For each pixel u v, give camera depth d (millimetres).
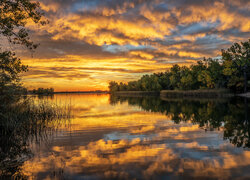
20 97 11539
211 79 64938
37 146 8203
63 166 5859
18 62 10445
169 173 5238
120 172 5355
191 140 8734
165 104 32156
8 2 9641
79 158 6543
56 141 8969
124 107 28172
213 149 7332
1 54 9500
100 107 28438
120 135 9969
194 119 15297
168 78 99250
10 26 9727
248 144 7988
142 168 5598
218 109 22078
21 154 7129
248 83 60344
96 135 10055
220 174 5129
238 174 5125
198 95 60281
